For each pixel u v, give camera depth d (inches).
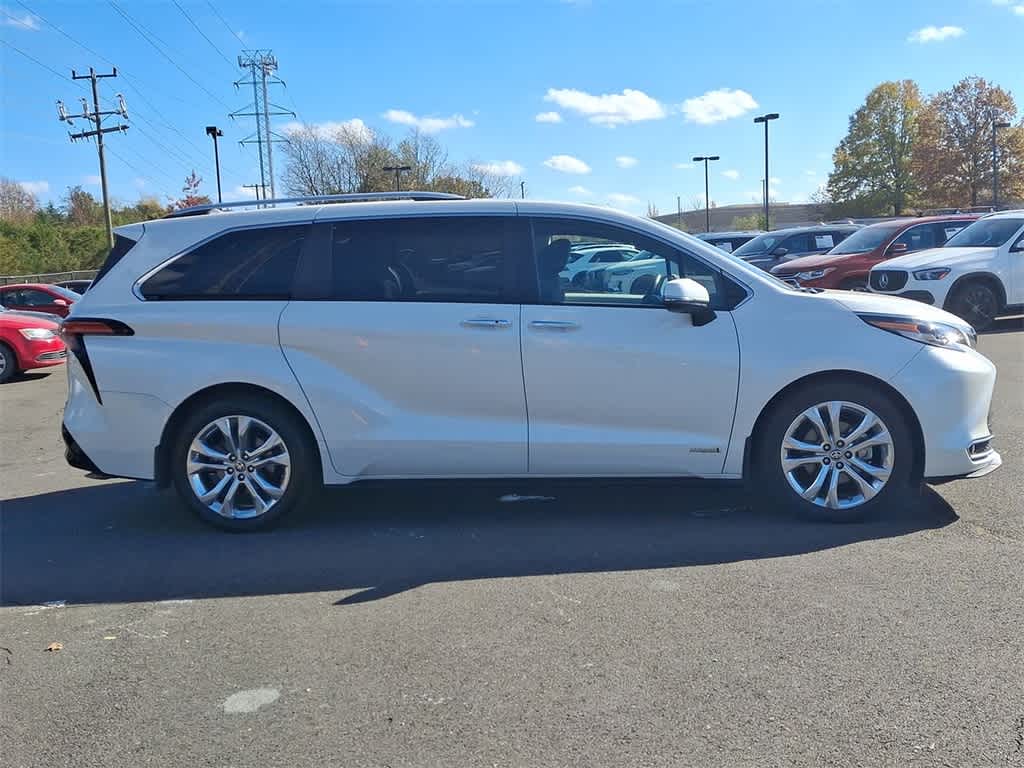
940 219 594.9
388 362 195.3
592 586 166.1
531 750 114.6
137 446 200.5
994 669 131.0
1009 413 299.0
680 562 176.9
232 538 201.3
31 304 846.5
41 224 2289.6
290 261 200.5
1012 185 2096.5
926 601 154.4
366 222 200.5
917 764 109.4
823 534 190.1
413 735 118.9
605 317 193.0
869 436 193.2
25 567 186.4
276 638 148.8
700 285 188.5
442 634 148.1
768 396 192.1
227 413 199.5
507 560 181.6
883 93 2209.6
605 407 194.1
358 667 137.7
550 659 138.1
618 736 117.1
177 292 201.2
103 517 222.8
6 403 453.4
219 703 128.7
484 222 199.0
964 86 2107.5
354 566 181.3
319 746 117.1
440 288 197.0
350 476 200.4
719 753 112.7
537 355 192.7
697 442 194.5
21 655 146.1
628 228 197.8
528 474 198.7
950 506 205.3
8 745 120.0
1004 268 507.5
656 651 139.5
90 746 119.3
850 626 145.7
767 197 1601.9
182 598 167.6
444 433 195.9
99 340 200.1
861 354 189.6
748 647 139.8
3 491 254.4
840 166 2301.9
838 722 118.6
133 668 140.3
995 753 111.3
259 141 1945.1
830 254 608.4
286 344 196.7
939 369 189.9
